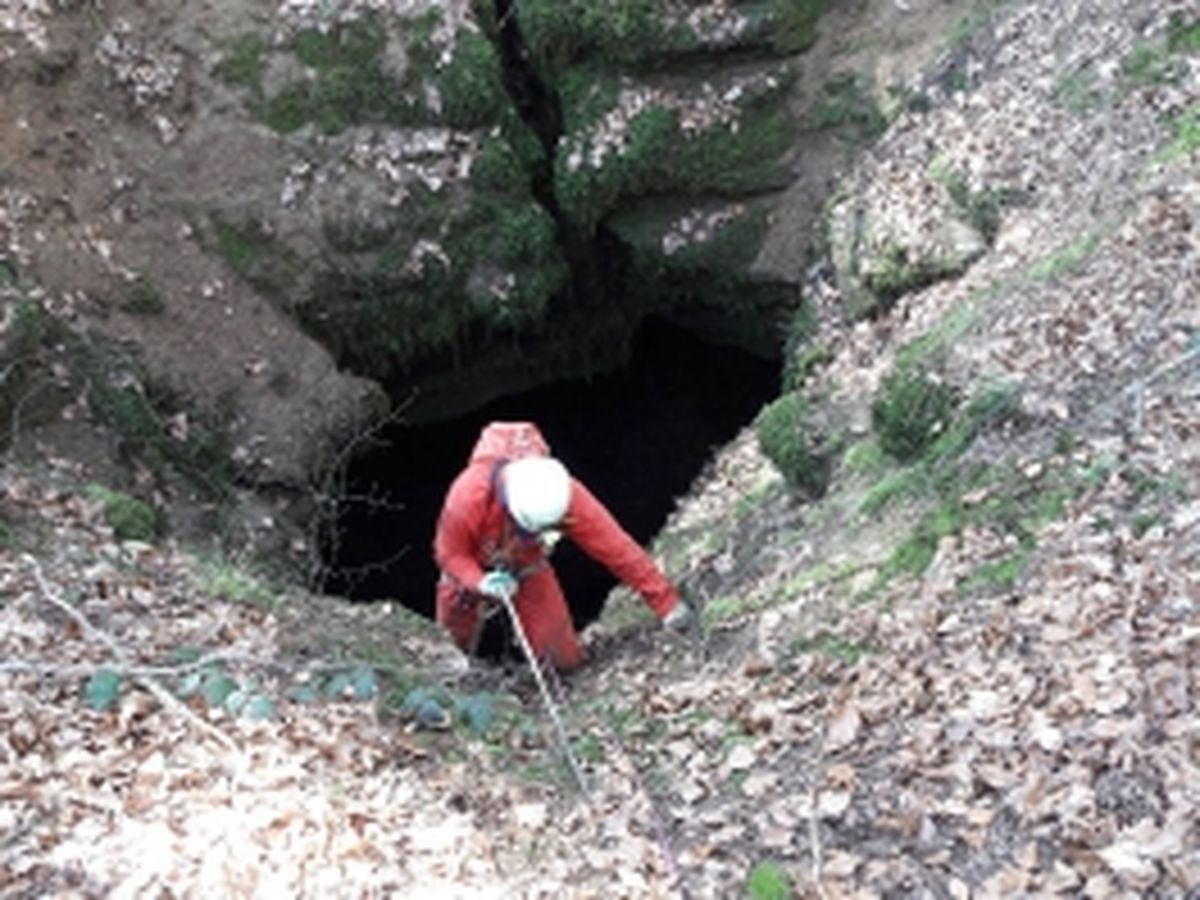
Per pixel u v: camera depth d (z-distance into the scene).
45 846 3.97
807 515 6.28
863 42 8.98
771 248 9.11
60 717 4.56
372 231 8.91
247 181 8.82
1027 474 5.17
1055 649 4.35
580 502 5.48
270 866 4.00
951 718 4.27
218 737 4.56
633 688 5.43
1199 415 4.96
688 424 9.91
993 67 8.08
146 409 7.77
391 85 8.97
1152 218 5.99
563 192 9.24
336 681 4.67
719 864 4.07
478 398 9.95
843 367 7.40
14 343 7.14
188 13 8.88
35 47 8.37
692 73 9.11
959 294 6.86
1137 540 4.63
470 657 6.11
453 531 5.49
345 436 8.80
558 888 4.05
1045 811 3.83
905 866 3.86
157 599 5.70
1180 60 6.83
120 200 8.48
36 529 6.05
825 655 4.90
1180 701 3.96
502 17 9.48
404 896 3.98
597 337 9.96
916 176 7.84
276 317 8.80
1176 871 3.52
